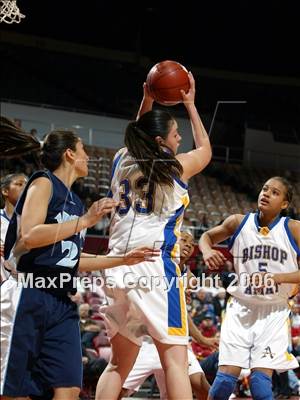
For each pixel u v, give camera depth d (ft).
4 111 62.75
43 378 11.20
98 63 69.87
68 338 11.31
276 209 15.65
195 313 30.42
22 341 11.05
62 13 68.18
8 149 11.98
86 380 25.81
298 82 65.05
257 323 15.37
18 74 67.51
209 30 68.03
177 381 11.77
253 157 62.85
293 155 63.36
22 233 10.91
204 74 67.72
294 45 65.16
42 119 63.98
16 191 19.01
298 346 28.50
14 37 66.95
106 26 69.56
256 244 15.71
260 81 66.69
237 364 15.19
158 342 12.02
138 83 70.23
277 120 65.05
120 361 12.89
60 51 68.74
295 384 27.63
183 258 16.39
